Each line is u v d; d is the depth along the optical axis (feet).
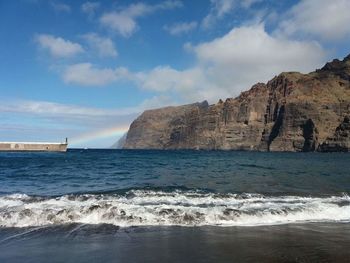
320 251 40.55
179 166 223.30
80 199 70.59
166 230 50.55
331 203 70.18
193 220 55.57
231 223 55.01
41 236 47.32
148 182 115.34
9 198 71.61
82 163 255.50
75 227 51.88
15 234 48.29
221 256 38.81
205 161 319.06
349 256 38.75
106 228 51.39
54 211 57.31
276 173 162.61
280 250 40.98
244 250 41.01
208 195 77.00
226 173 159.94
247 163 288.10
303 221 56.95
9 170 174.09
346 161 369.71
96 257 38.58
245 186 102.37
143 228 51.55
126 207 60.54
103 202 66.74
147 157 432.25
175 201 69.51
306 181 120.57
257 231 50.26
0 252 40.52
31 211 57.31
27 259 38.04
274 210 61.16
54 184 109.19
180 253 39.91
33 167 201.26
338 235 48.24
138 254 39.65
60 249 41.63
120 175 145.28
